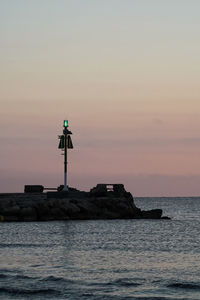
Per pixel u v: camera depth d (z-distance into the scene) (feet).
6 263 203.82
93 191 444.55
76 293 155.33
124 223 415.44
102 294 154.51
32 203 402.93
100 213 427.74
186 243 286.25
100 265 201.77
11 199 407.23
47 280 171.73
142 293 156.25
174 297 151.43
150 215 472.03
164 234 342.85
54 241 284.82
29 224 380.37
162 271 189.78
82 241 287.48
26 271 187.11
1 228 352.28
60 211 407.03
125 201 448.65
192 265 203.00
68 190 435.12
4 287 161.27
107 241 290.76
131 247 262.88
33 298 150.00
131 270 191.72
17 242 277.03
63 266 198.49
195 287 163.12
